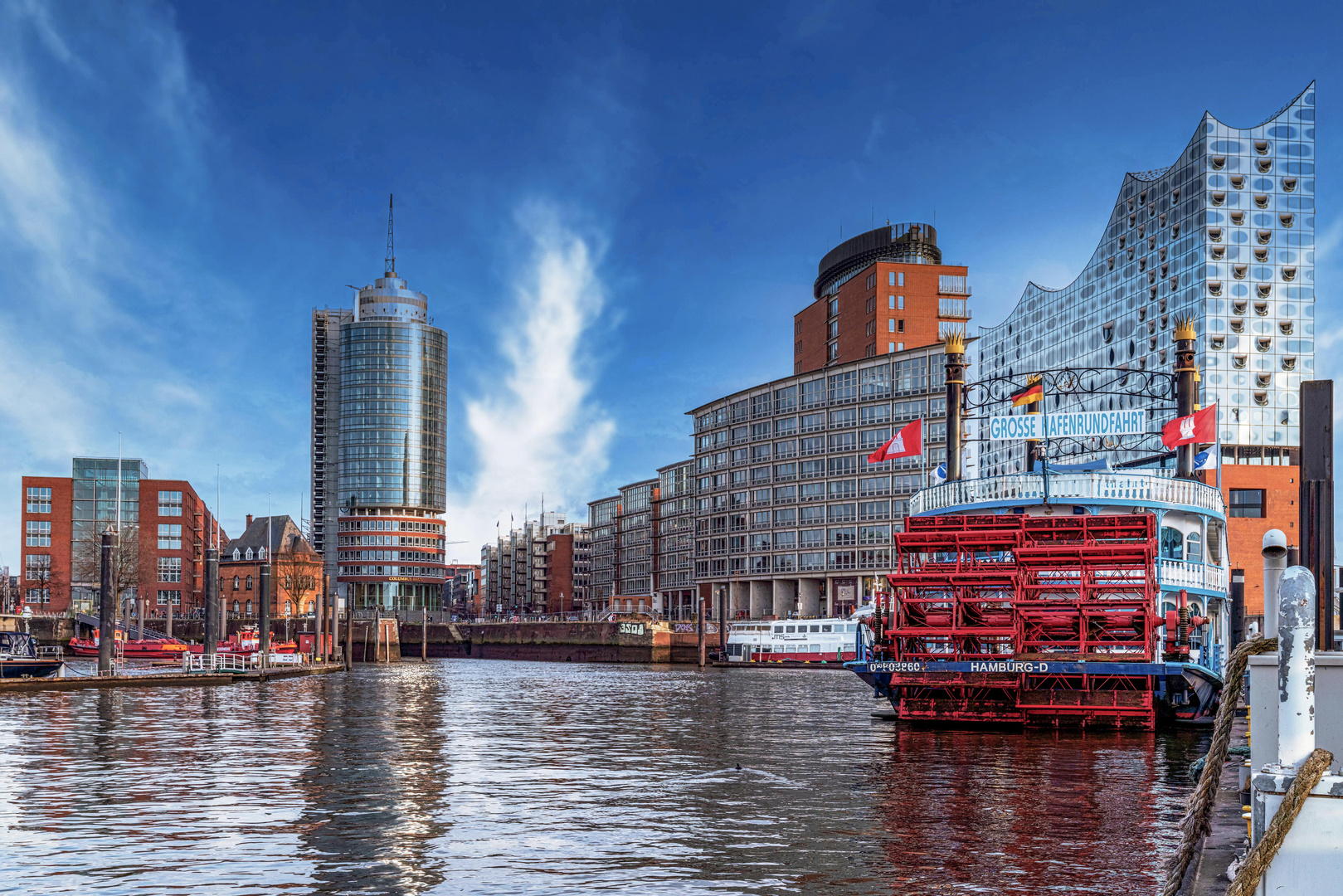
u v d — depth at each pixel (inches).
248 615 7598.4
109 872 701.9
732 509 6496.1
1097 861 728.3
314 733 1625.2
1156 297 6584.6
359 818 897.5
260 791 1046.4
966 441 2381.9
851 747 1438.2
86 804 962.7
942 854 755.4
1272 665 394.6
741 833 834.2
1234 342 6063.0
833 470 5866.1
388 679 3688.5
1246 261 6117.1
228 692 2630.4
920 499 2089.1
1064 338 7751.0
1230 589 2182.6
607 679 3823.8
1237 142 6161.4
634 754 1366.9
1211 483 2124.8
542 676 4020.7
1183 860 374.6
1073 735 1556.3
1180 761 1254.9
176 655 4466.0
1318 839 261.9
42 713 1943.9
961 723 1758.1
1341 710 420.5
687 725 1813.5
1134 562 1688.0
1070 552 1705.2
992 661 1633.9
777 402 6235.2
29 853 757.9
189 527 7667.3
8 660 2667.3
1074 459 2667.3
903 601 1801.2
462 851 768.9
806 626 4982.8
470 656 7317.9
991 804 960.9
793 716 2033.7
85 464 7465.6
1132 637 1720.0
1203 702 1641.2
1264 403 6013.8
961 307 6712.6
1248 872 264.8
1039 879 679.7
